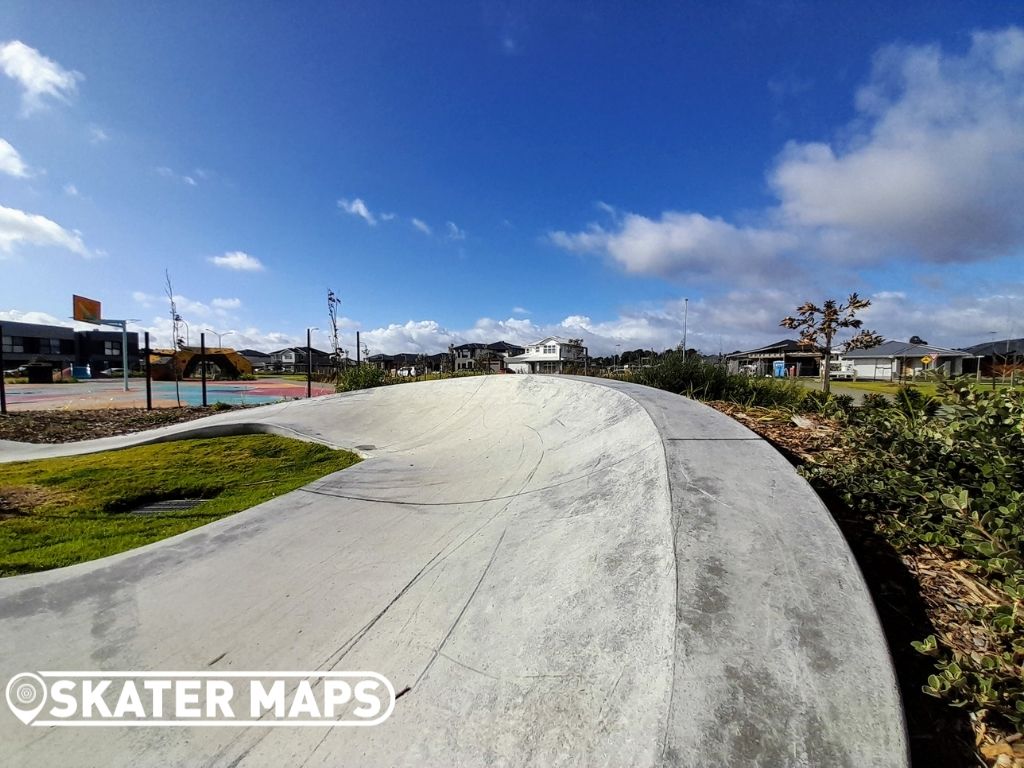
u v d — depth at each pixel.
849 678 1.46
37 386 25.34
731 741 1.33
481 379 9.91
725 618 1.73
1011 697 1.43
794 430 4.26
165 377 33.16
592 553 2.64
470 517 3.94
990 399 2.90
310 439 8.30
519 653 2.12
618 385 6.50
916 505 2.44
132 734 1.97
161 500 5.61
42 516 4.87
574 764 1.54
